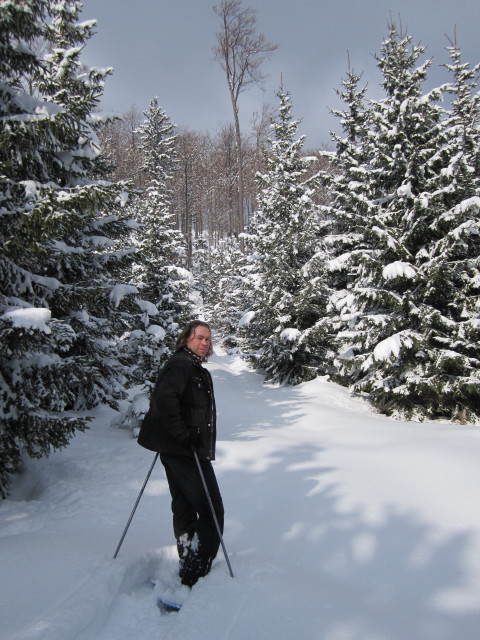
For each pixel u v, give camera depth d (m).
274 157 17.47
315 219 16.17
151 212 11.74
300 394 13.68
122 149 45.25
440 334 10.45
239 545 3.62
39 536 3.50
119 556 2.94
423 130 11.80
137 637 2.30
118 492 4.93
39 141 4.86
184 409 2.98
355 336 11.43
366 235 11.55
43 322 4.16
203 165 57.53
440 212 10.92
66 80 7.33
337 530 3.69
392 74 12.18
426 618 2.48
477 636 2.29
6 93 4.62
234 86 24.42
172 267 11.63
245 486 5.07
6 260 5.01
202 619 2.33
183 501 3.04
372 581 2.97
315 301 16.05
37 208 4.37
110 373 8.82
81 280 7.29
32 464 5.96
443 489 4.61
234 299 27.05
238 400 12.86
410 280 10.89
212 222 59.31
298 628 2.27
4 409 4.81
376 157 12.65
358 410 12.09
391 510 4.02
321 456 6.12
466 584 2.87
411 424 9.51
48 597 2.37
